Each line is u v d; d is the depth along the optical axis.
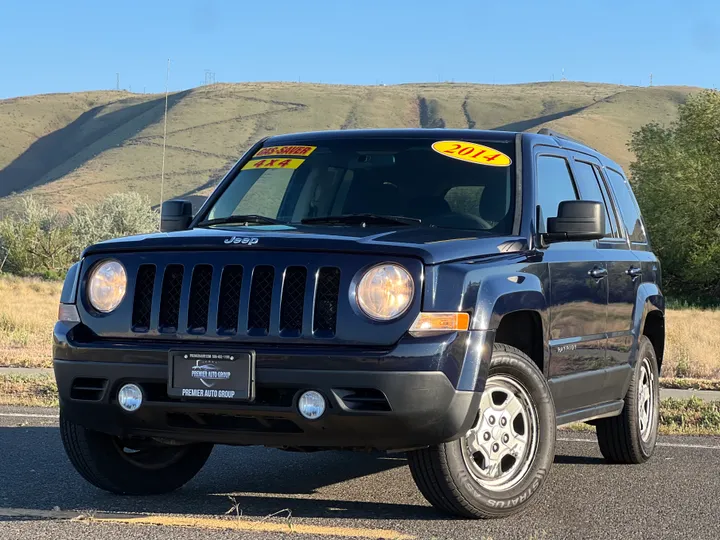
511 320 5.68
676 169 46.91
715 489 6.19
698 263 45.69
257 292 4.91
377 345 4.72
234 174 6.66
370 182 6.14
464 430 4.88
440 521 5.11
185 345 4.94
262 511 5.30
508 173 6.00
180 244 5.08
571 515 5.38
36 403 9.66
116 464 5.60
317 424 4.76
